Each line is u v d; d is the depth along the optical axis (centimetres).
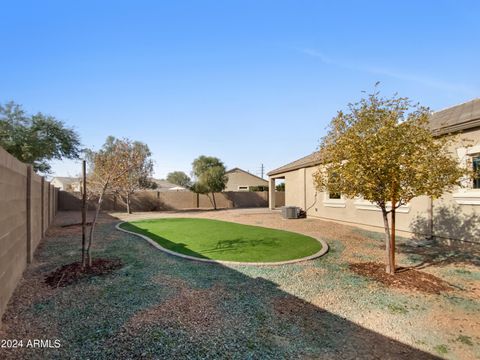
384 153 528
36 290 519
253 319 412
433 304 473
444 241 899
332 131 666
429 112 586
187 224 1495
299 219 1658
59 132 2117
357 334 377
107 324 390
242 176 4628
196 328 382
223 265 681
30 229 697
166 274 612
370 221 1227
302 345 348
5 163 448
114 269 646
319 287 544
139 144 2692
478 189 808
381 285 558
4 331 372
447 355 333
